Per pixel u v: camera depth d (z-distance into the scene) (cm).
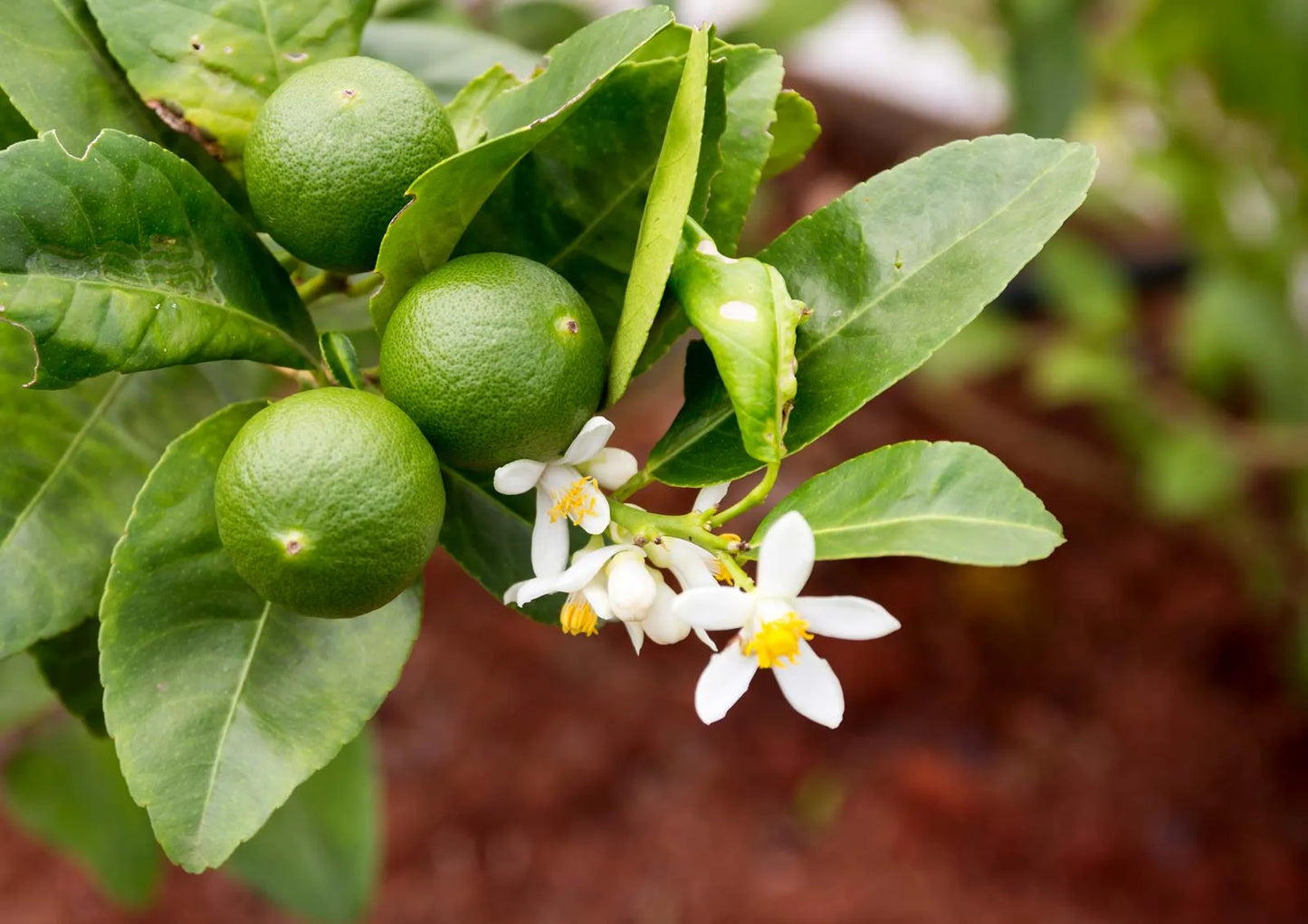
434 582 146
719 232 59
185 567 56
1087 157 56
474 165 54
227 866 86
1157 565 145
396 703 138
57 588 58
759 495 54
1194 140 130
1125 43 127
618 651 143
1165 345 152
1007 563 53
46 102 57
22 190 53
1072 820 129
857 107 166
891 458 55
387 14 74
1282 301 133
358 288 59
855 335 57
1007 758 134
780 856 128
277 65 58
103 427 60
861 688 137
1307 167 125
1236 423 139
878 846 128
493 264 54
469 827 130
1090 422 155
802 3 109
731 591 53
